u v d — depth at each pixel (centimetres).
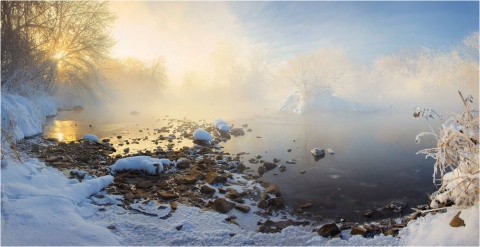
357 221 516
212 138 1126
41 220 402
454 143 445
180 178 672
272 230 472
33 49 1791
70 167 726
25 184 514
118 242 398
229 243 422
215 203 542
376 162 853
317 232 462
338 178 727
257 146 1045
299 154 940
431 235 385
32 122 1204
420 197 614
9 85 1412
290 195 625
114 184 628
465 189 416
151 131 1302
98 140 1102
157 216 497
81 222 418
